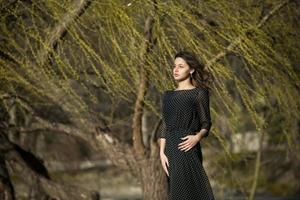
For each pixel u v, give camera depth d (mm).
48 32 8305
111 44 8672
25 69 8734
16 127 11289
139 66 8898
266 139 19172
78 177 23047
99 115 10750
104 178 25484
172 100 6719
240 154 13133
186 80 6773
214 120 9828
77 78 8188
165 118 6785
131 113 10750
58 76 8539
